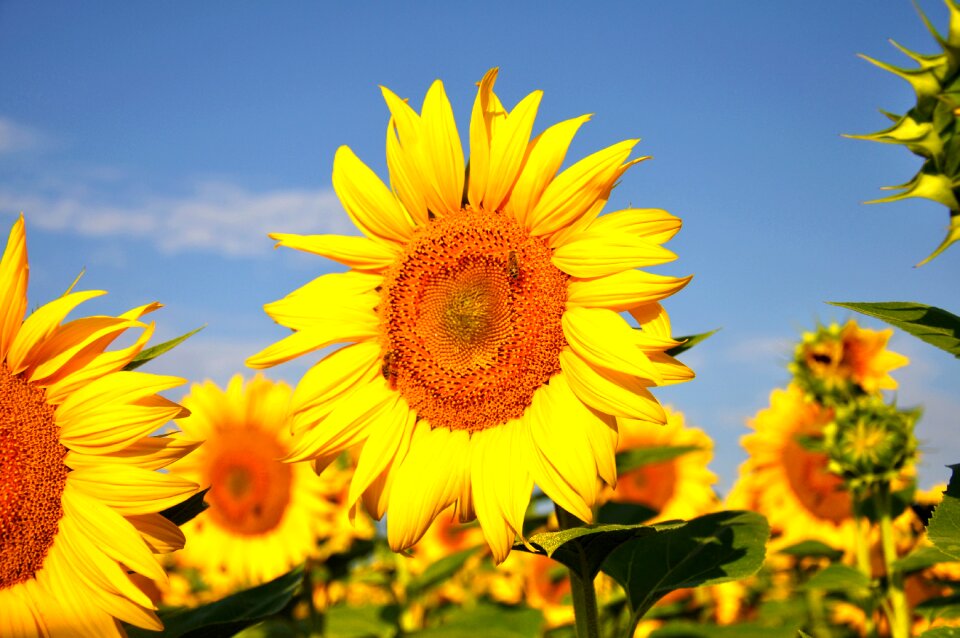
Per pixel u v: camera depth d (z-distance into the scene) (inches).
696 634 37.5
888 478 37.1
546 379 26.7
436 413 27.2
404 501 26.8
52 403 25.3
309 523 45.9
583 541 25.0
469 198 27.3
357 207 27.6
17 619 24.6
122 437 25.0
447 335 27.2
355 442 27.5
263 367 27.0
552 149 26.0
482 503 26.2
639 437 52.3
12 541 24.8
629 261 25.2
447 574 45.9
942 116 22.1
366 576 47.0
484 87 26.3
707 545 27.5
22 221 24.9
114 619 25.3
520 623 40.1
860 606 40.9
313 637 42.1
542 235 26.7
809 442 39.4
